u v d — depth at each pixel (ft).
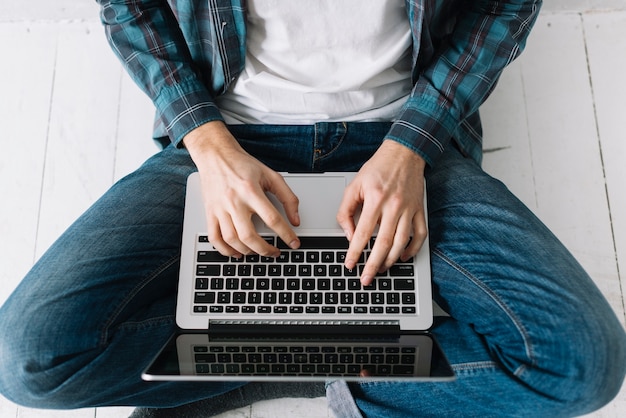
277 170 3.68
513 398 3.01
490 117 4.75
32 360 2.90
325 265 3.20
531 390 2.93
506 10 3.47
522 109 4.78
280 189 3.25
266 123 3.64
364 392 3.52
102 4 3.53
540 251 3.08
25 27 5.10
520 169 4.60
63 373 2.95
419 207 3.22
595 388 2.81
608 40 4.97
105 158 4.73
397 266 3.19
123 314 3.15
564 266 3.03
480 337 3.21
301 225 3.27
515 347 2.97
